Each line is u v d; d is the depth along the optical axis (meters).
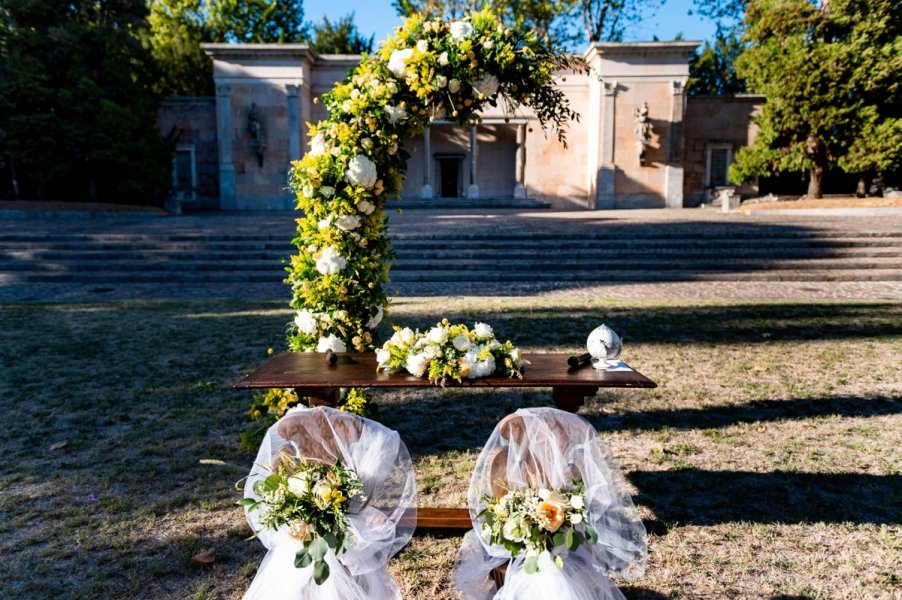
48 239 16.16
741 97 30.55
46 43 24.88
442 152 33.47
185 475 4.37
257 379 3.59
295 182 4.68
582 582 2.34
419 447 4.93
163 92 32.47
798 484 4.24
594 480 2.38
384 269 4.82
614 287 12.92
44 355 7.50
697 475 4.38
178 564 3.29
